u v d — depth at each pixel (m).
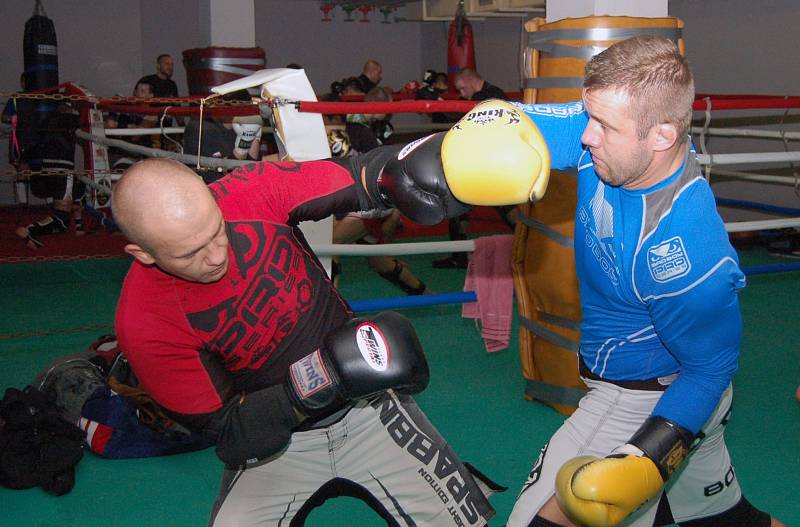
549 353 3.16
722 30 7.62
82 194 6.41
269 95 2.68
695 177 1.29
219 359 1.37
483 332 3.56
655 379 1.47
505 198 1.18
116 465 2.83
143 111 4.53
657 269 1.29
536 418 3.14
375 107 2.74
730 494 1.59
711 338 1.29
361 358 1.23
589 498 1.19
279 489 1.47
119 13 10.55
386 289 5.43
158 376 1.28
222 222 1.19
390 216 4.50
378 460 1.50
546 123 1.43
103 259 6.56
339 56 11.80
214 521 1.47
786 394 3.39
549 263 3.02
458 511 1.52
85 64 10.48
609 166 1.24
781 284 5.52
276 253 1.35
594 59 1.23
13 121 6.13
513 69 10.45
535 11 9.41
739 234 6.82
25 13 10.02
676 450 1.29
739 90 7.53
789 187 7.04
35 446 2.62
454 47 7.71
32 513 2.47
